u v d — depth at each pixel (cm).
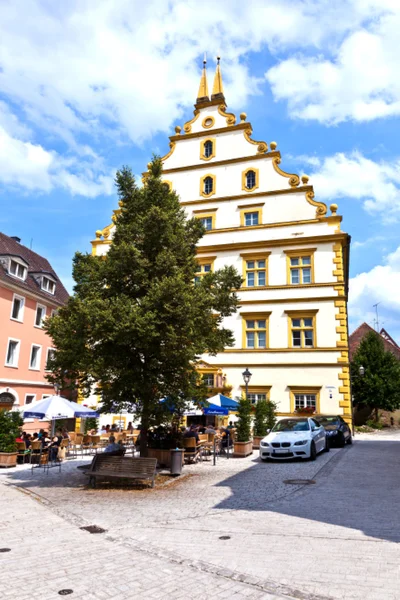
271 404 2180
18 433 1733
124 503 980
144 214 1386
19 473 1477
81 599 473
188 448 1592
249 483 1178
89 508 935
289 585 495
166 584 510
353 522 759
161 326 1199
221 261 2856
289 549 621
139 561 592
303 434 1593
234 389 2666
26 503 1000
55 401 1780
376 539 653
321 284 2620
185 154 3130
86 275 1364
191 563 578
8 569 566
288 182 2833
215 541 673
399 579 498
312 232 2712
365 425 3791
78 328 1205
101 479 1277
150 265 1302
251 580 514
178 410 1380
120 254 1271
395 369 3834
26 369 3159
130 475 1149
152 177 1435
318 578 511
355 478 1201
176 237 1339
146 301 1192
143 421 1288
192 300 1207
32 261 3781
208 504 949
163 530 749
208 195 2998
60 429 2114
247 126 3005
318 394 2517
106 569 562
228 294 1408
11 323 3022
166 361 1255
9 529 772
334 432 2008
